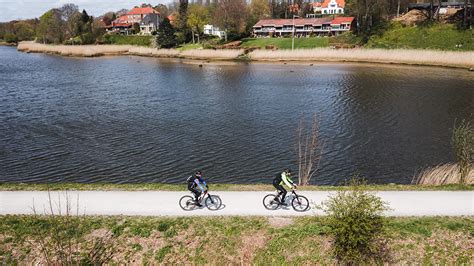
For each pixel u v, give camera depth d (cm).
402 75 6316
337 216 1437
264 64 8412
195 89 5672
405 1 11100
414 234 1550
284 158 2833
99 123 3819
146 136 3388
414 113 4022
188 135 3409
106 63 9338
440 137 3241
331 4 13638
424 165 2672
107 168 2691
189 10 12600
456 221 1623
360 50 8256
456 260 1458
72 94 5353
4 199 1819
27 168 2694
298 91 5350
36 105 4638
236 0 11238
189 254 1511
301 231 1570
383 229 1446
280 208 1747
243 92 5366
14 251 1495
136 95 5266
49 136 3403
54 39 14288
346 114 4056
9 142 3241
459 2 9369
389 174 2547
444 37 7969
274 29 11319
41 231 1573
